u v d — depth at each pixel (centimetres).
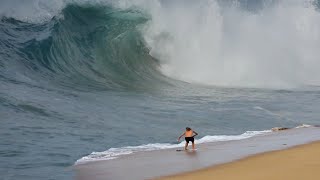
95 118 6931
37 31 10375
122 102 8269
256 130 6794
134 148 5484
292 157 4441
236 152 5006
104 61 10812
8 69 9038
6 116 6512
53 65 9800
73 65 10212
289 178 3578
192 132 5416
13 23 10450
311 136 5928
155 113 7606
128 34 11525
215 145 5600
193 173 4069
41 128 6150
